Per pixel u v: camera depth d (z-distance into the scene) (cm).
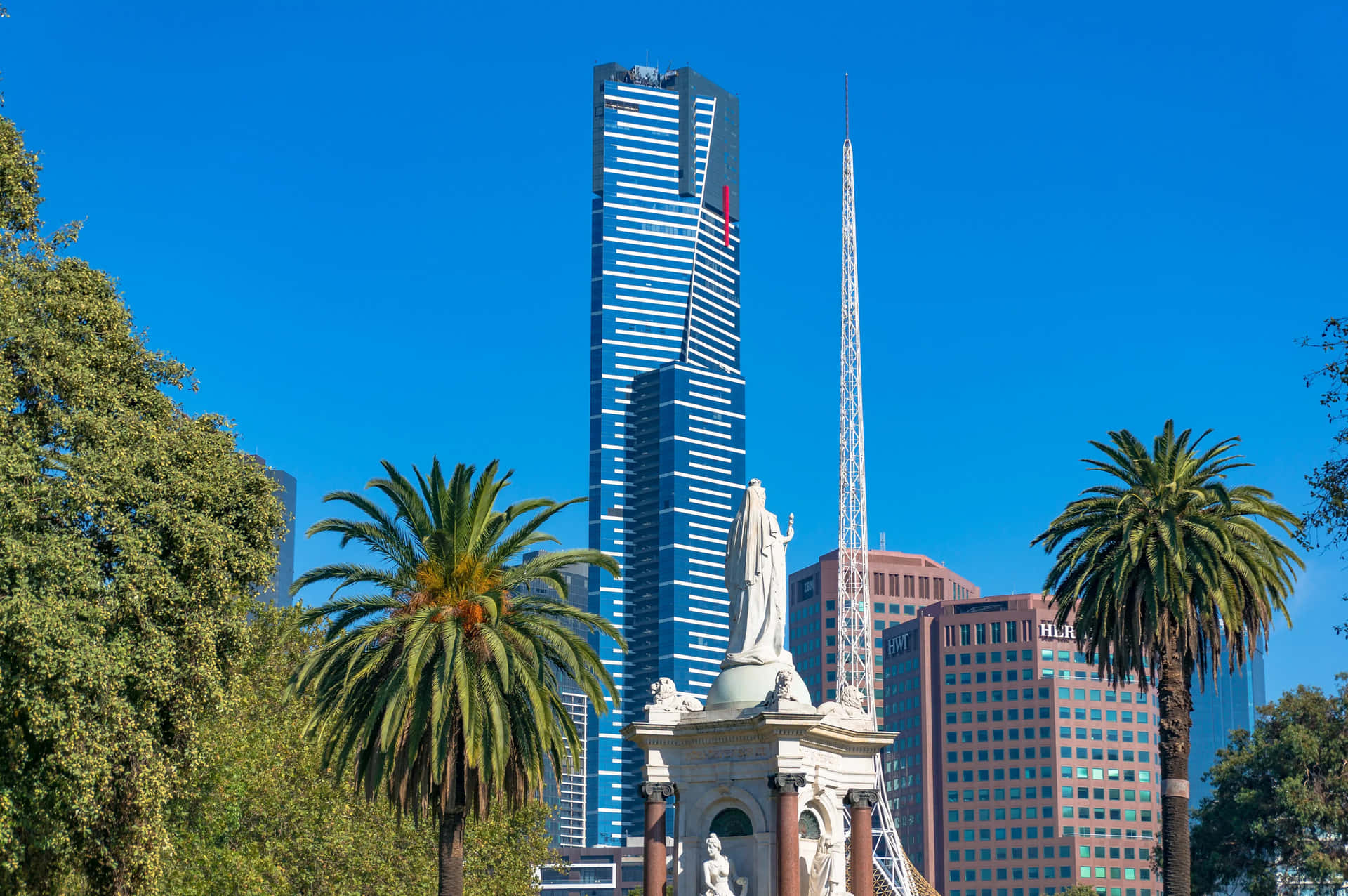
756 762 6588
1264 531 7750
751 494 7156
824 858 6625
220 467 5862
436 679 6072
